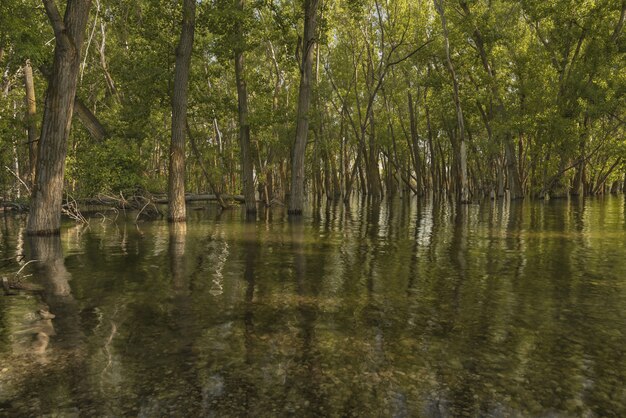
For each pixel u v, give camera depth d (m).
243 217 22.67
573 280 8.02
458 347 4.97
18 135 25.97
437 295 7.10
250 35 24.39
